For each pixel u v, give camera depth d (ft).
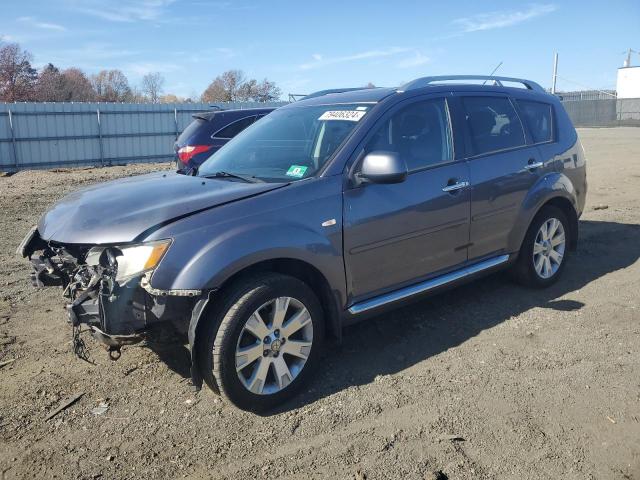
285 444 10.59
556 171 17.89
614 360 13.46
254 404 11.52
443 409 11.54
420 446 10.39
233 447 10.53
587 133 118.52
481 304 17.07
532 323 15.66
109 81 193.98
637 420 11.04
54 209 13.50
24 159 82.74
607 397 11.85
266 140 15.15
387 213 13.30
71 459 10.26
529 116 17.83
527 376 12.78
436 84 15.72
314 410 11.69
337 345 14.56
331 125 14.12
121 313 10.84
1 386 12.73
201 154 31.40
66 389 12.61
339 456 10.19
